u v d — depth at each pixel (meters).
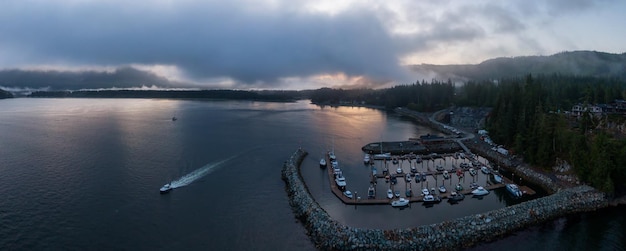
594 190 103.44
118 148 176.50
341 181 123.38
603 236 85.19
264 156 162.50
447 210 102.00
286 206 105.25
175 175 132.12
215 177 130.75
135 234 87.69
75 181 123.94
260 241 85.06
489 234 85.25
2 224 91.38
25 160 151.12
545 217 93.31
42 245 82.00
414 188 120.44
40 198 108.56
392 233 82.12
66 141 194.38
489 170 137.50
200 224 93.31
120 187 118.81
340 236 82.62
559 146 127.81
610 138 115.56
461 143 186.25
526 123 157.62
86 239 85.00
